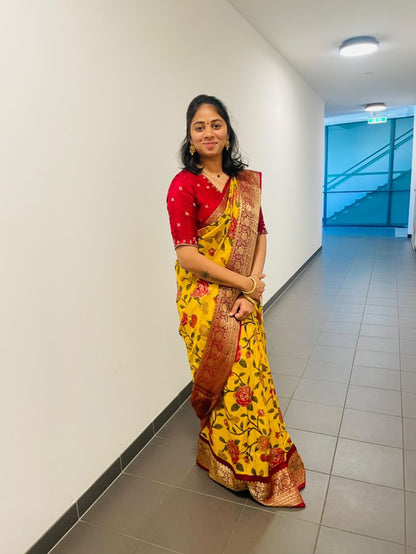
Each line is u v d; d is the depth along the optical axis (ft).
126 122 5.65
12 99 3.92
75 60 4.69
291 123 15.05
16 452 4.23
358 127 30.66
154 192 6.40
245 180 5.01
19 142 4.02
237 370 4.90
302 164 17.13
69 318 4.82
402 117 29.48
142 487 5.57
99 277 5.29
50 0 4.31
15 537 4.26
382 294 14.11
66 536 4.85
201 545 4.65
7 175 3.92
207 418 5.38
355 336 10.45
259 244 5.47
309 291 14.90
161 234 6.64
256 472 5.03
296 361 9.15
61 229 4.62
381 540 4.58
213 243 4.83
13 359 4.13
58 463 4.77
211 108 4.59
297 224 16.75
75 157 4.77
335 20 10.68
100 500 5.37
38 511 4.52
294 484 5.24
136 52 5.80
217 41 8.59
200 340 4.93
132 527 4.93
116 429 5.78
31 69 4.12
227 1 9.05
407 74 16.55
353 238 27.32
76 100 4.73
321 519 4.90
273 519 4.93
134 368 6.13
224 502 5.24
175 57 6.88
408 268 17.83
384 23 11.05
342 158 31.58
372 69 15.61
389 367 8.69
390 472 5.62
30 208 4.20
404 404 7.27
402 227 31.24
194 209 4.68
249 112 10.73
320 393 7.74
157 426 6.79
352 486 5.40
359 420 6.84
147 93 6.11
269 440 5.10
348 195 32.14
